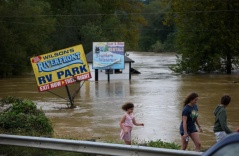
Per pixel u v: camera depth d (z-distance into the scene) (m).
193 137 17.05
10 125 22.11
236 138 7.43
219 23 95.06
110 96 57.72
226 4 95.25
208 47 95.50
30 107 28.09
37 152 16.34
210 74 96.00
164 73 99.69
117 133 31.45
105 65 83.62
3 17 95.94
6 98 37.84
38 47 101.88
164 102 50.44
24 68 98.62
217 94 58.38
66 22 123.94
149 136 30.11
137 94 59.41
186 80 81.75
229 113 41.66
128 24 143.62
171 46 199.62
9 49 93.88
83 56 49.72
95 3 128.62
